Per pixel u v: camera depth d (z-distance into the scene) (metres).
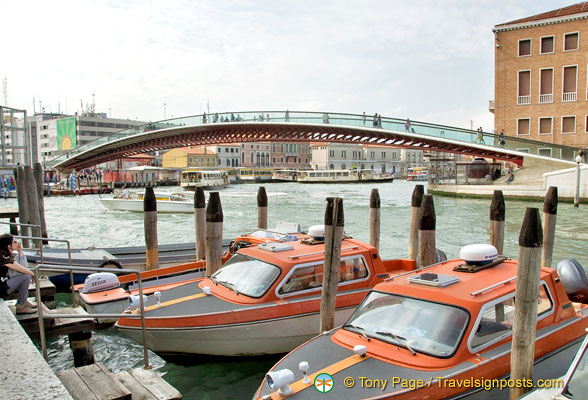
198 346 6.86
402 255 15.72
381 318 5.28
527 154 33.09
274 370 4.92
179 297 7.52
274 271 7.11
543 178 31.84
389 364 4.72
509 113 41.16
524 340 4.57
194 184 56.78
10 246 6.15
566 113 39.19
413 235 12.03
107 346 7.64
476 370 4.60
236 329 6.70
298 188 63.25
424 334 4.88
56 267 5.09
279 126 40.44
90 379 4.50
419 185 11.94
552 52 39.50
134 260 11.58
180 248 13.04
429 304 5.10
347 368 4.72
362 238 19.44
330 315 6.50
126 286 9.63
